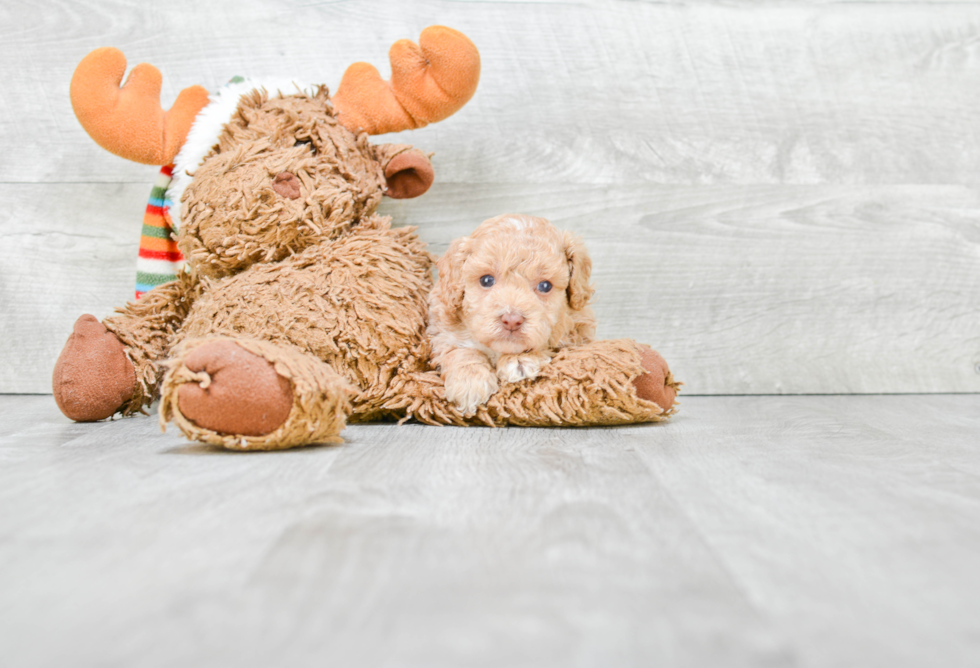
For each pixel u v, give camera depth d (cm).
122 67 137
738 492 83
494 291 122
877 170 175
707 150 173
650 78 172
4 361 170
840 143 175
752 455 103
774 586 57
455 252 126
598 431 124
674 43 172
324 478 88
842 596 55
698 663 45
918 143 176
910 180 176
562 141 172
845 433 122
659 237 174
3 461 97
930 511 76
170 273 151
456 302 126
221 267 134
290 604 53
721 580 58
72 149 168
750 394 176
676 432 123
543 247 123
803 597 55
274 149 133
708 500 79
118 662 45
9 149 167
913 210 176
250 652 46
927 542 67
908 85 175
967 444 112
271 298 126
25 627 50
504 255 122
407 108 142
